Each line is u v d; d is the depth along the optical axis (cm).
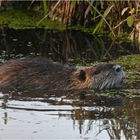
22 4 3203
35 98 1991
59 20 2945
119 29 2750
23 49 2558
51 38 2741
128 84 2156
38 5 3142
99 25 2741
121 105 1934
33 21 2994
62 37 2753
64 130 1727
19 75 2128
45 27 2891
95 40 2708
